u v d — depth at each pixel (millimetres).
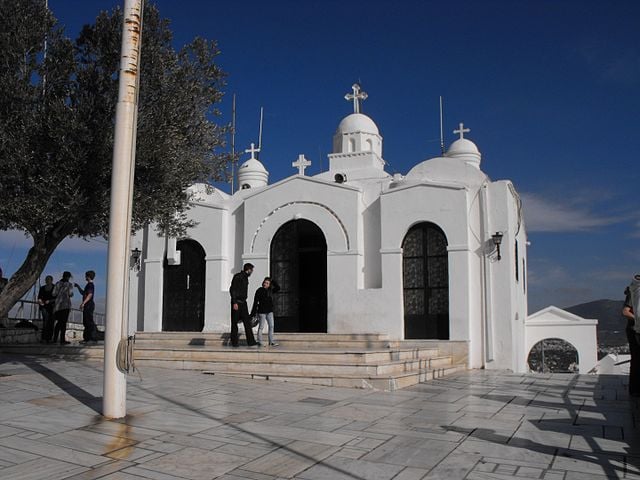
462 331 15305
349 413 8039
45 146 8820
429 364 13516
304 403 8695
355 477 5211
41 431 6543
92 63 9648
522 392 10469
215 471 5332
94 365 12188
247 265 13359
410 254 16406
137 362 12188
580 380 12547
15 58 8680
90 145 8977
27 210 8648
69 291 15156
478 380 12445
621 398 9797
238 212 18531
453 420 7691
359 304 16359
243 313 13094
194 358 11992
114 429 6734
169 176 9961
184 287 18703
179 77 9852
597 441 6578
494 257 15578
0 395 8406
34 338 17484
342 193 17047
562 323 21031
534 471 5402
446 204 15852
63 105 8797
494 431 7043
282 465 5543
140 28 7762
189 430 6781
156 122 9477
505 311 15305
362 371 10742
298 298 17406
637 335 8289
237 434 6672
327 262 16891
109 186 9438
